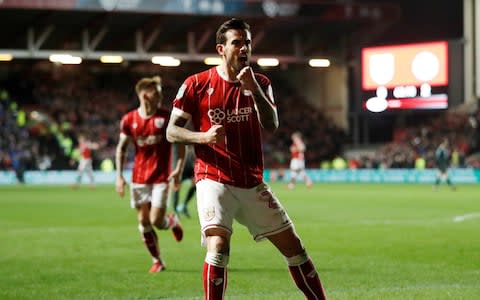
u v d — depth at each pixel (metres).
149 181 11.37
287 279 10.46
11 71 61.28
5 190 40.78
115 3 46.81
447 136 53.78
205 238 6.80
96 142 55.94
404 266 11.62
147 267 11.88
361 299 8.66
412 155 52.78
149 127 11.33
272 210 6.80
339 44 57.09
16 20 49.00
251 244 14.58
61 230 18.30
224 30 6.59
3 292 9.66
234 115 6.74
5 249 14.41
